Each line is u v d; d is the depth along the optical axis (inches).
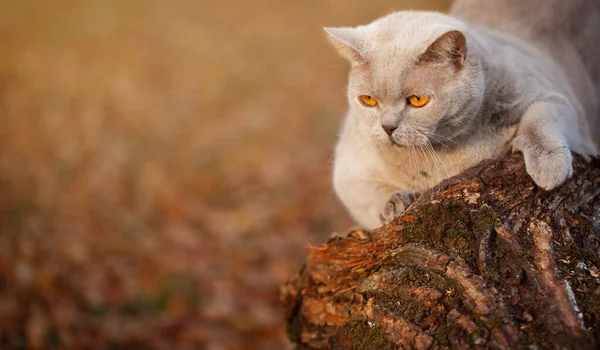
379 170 149.7
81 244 284.2
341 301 125.4
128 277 266.8
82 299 254.7
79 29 488.7
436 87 128.6
